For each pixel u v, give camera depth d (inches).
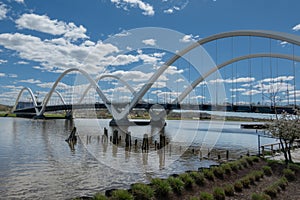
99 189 601.0
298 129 721.6
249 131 2493.8
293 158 821.2
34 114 4815.5
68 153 1105.4
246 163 707.4
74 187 615.5
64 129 2331.4
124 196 399.9
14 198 537.3
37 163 889.5
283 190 504.4
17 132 2038.6
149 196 422.9
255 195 435.5
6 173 740.0
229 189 473.1
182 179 508.4
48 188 605.3
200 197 423.8
